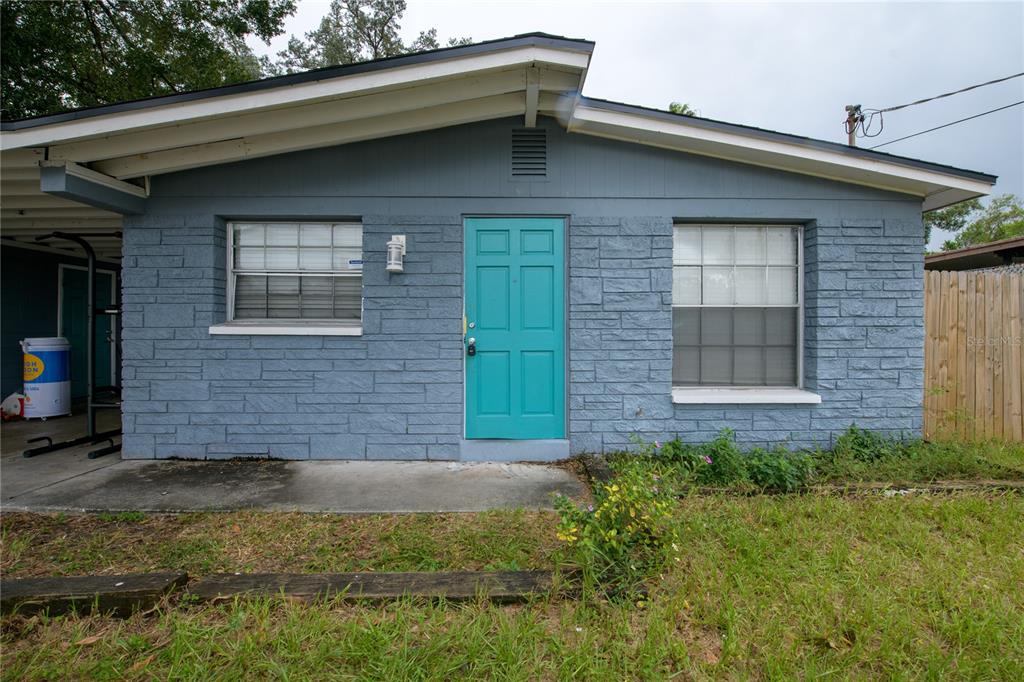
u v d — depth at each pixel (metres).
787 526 3.30
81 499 3.83
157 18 10.20
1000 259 10.12
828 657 2.14
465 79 4.13
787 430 4.88
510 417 4.91
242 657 2.09
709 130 4.49
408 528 3.36
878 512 3.51
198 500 3.82
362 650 2.13
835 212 4.87
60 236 5.48
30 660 2.12
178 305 4.79
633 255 4.86
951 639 2.27
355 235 5.05
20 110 9.46
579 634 2.26
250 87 3.80
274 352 4.82
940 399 5.18
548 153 4.82
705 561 2.85
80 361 8.85
